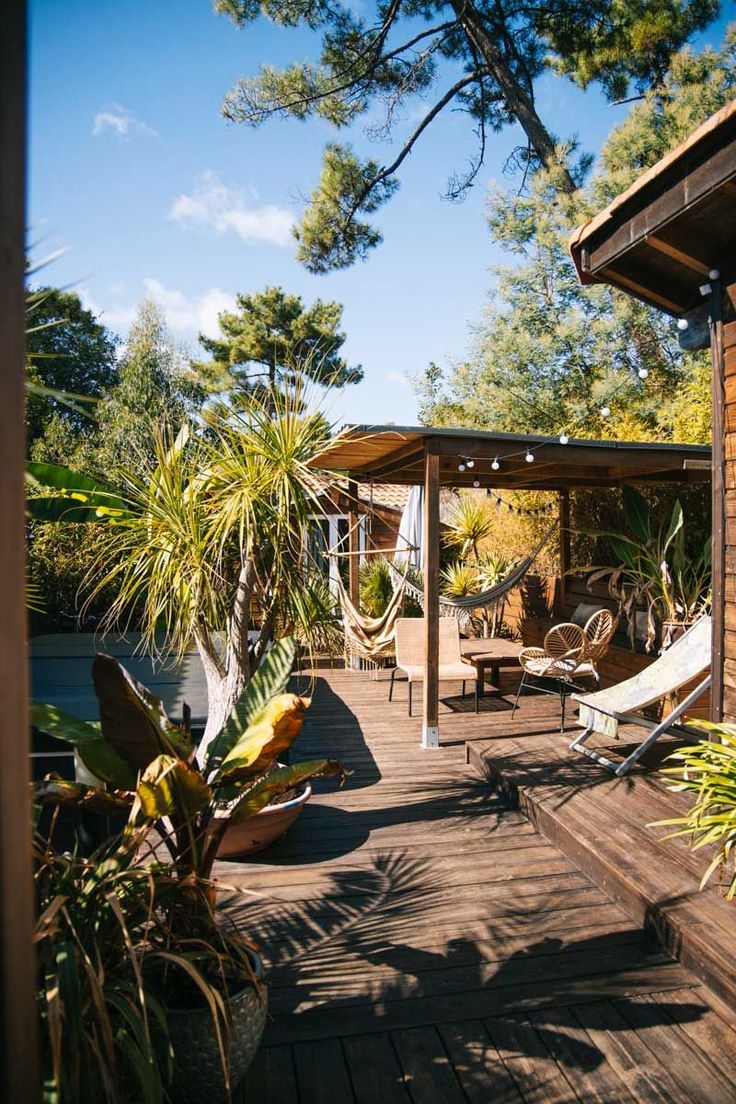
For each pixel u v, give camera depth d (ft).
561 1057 7.57
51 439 37.11
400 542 38.70
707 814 11.98
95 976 5.27
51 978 5.36
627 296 39.96
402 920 10.36
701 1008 8.38
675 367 39.47
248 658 13.04
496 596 26.32
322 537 13.19
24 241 3.21
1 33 3.07
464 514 36.73
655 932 9.84
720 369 11.76
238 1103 6.92
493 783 16.19
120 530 13.24
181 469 12.52
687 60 35.40
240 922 10.31
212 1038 6.45
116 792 7.95
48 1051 5.33
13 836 3.21
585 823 12.71
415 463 24.25
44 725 7.71
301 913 10.57
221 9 38.86
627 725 19.72
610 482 27.99
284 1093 7.06
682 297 13.46
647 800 13.85
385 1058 7.56
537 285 44.11
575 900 10.96
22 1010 3.24
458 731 20.77
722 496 11.78
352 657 31.37
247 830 12.05
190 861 7.56
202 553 12.17
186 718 12.64
